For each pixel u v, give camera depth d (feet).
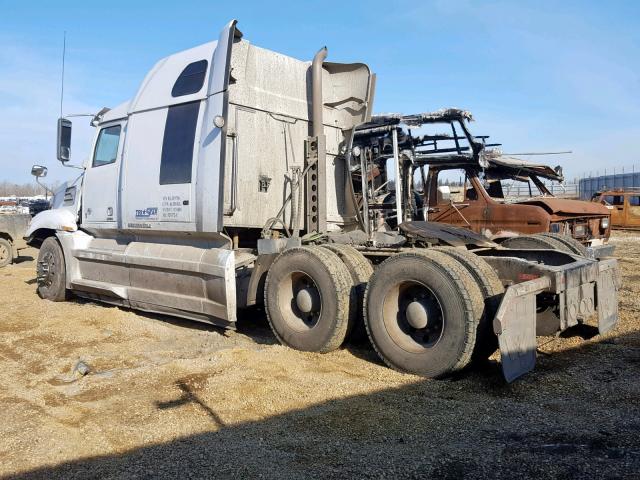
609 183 160.97
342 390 14.17
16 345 19.76
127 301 24.06
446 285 14.65
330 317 17.17
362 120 24.08
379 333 16.12
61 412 13.25
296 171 22.06
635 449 10.50
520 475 9.62
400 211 23.45
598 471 9.66
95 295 26.37
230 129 20.42
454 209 33.19
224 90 19.48
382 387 14.39
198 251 20.76
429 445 10.95
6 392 14.82
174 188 21.01
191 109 20.85
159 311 22.67
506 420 12.16
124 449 11.14
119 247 24.64
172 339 20.59
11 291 31.94
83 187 26.45
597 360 16.35
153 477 9.88
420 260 15.23
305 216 22.53
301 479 9.65
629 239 69.82
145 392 14.48
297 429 11.86
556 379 14.75
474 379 14.96
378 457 10.46
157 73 23.12
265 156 21.71
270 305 18.86
